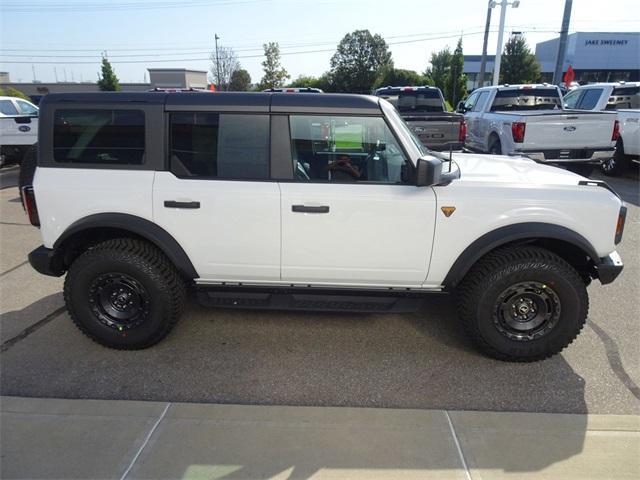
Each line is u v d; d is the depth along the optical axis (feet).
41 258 11.33
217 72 163.94
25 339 12.25
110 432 8.79
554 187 10.85
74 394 10.00
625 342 12.21
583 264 11.69
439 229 10.77
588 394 10.09
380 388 10.32
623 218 10.91
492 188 10.77
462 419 9.18
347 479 7.70
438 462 8.06
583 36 176.96
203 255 11.22
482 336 11.10
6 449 8.36
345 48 221.05
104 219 11.00
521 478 7.73
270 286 11.63
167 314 11.46
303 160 11.03
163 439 8.61
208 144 10.92
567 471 7.87
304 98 10.83
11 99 37.99
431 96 40.06
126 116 10.84
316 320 13.34
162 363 11.25
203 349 11.87
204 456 8.20
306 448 8.38
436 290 11.36
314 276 11.35
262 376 10.75
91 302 11.41
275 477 7.73
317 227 10.87
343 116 10.75
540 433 8.79
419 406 9.69
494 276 10.73
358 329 12.86
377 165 11.04
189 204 10.86
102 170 10.98
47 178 11.01
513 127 28.40
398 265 11.08
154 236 10.98
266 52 162.30
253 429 8.87
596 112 27.86
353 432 8.80
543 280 10.67
